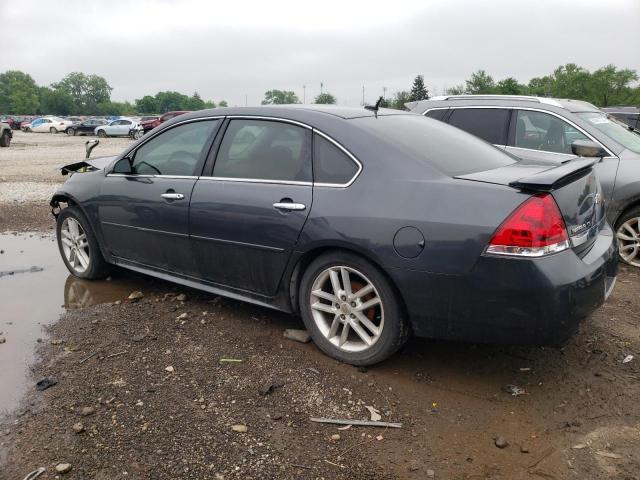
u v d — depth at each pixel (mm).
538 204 2928
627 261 5789
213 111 4316
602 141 5918
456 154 3650
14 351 3826
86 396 3234
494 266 2953
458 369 3562
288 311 3879
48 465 2648
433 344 3896
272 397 3232
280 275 3783
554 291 2895
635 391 3293
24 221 8359
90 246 5215
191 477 2572
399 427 2965
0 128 27375
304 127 3756
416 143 3580
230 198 3943
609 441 2846
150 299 4824
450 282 3068
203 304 4664
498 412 3102
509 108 6598
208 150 4223
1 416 3049
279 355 3738
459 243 3023
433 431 2938
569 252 3027
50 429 2922
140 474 2590
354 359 3545
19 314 4516
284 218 3646
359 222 3314
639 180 5590
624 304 4668
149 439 2838
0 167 16672
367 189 3365
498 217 2961
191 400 3193
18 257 6316
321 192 3531
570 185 3205
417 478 2586
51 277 5527
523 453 2762
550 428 2959
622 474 2607
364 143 3496
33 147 27891
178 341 3953
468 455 2748
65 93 157000
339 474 2607
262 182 3844
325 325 3699
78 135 44000
